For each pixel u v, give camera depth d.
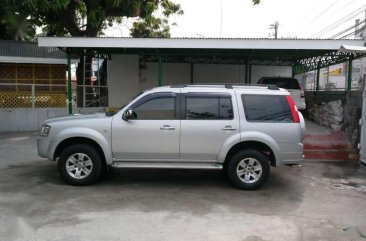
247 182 7.14
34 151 10.90
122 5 16.36
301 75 23.86
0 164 9.19
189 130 7.07
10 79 17.17
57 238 4.78
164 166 7.20
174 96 7.21
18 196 6.53
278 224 5.41
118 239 4.78
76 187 7.17
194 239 4.82
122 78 20.02
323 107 14.14
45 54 17.36
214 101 7.19
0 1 13.84
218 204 6.29
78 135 7.12
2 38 20.17
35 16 17.31
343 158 10.31
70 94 14.56
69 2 15.29
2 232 4.95
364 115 9.73
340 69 30.03
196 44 12.69
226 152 7.07
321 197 6.80
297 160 7.17
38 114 15.87
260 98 7.23
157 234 4.96
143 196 6.66
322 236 5.02
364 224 5.47
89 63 19.55
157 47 12.74
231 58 20.09
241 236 4.95
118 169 8.71
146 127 7.09
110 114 7.40
